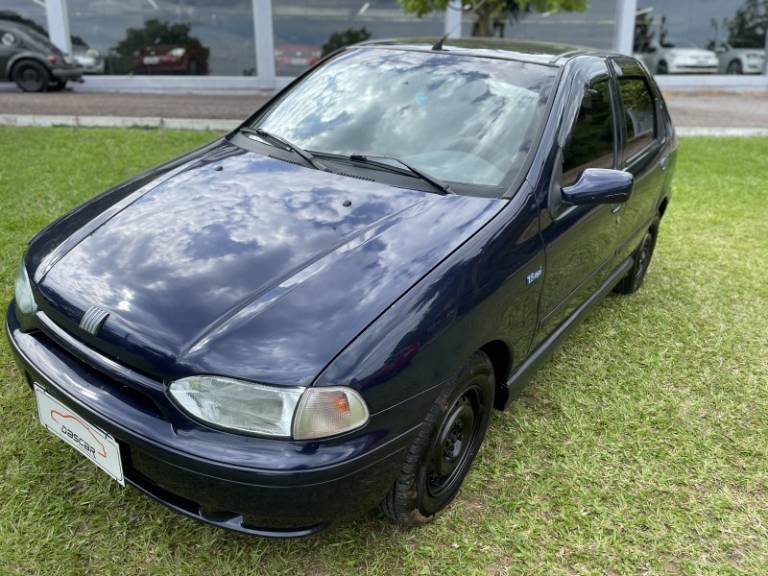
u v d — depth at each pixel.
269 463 1.80
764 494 2.73
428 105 2.94
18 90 13.47
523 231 2.46
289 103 3.27
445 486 2.45
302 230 2.31
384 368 1.91
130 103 12.09
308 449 1.83
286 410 1.82
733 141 10.39
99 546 2.24
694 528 2.52
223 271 2.12
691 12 16.80
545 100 2.86
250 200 2.51
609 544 2.42
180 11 14.77
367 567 2.24
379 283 2.06
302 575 2.19
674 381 3.53
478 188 2.56
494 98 2.90
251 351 1.86
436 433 2.19
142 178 2.85
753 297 4.63
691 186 7.44
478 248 2.27
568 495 2.64
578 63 3.19
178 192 2.61
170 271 2.13
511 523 2.47
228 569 2.19
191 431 1.87
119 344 1.96
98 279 2.14
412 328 1.99
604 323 4.13
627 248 3.88
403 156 2.76
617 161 3.38
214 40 15.08
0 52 12.84
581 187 2.64
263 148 2.96
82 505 2.40
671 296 4.59
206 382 1.85
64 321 2.10
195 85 15.19
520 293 2.46
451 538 2.38
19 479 2.48
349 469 1.86
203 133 8.70
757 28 17.22
